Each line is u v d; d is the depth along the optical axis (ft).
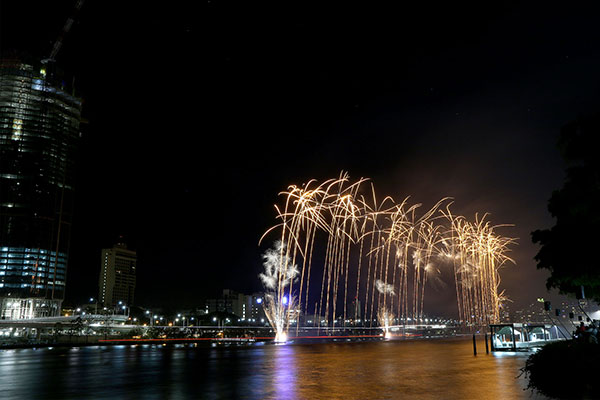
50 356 192.85
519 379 79.77
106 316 640.58
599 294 85.66
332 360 136.36
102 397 68.95
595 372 53.31
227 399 65.26
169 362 141.28
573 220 75.92
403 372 97.14
